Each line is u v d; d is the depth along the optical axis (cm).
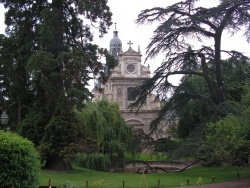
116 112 4056
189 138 2752
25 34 2936
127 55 7350
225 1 2652
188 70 3100
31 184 1201
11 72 2911
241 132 2227
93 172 2845
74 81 2727
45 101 2939
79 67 2630
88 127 3481
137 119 7212
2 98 3434
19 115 3162
